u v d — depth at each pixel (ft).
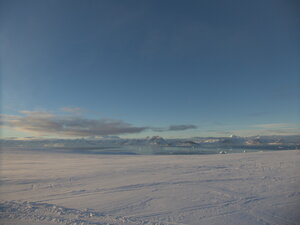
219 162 59.93
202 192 26.35
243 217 17.72
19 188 30.32
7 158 94.58
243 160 63.00
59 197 25.09
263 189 27.12
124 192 27.07
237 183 31.12
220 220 17.12
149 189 28.50
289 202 21.54
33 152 148.87
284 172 39.91
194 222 16.79
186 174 40.27
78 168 52.65
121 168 50.72
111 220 17.19
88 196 25.34
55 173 44.24
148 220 17.29
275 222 16.60
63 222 16.60
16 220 16.94
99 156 108.99
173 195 25.20
